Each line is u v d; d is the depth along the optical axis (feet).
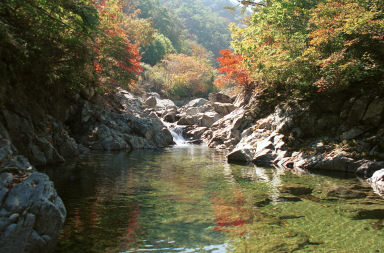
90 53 59.36
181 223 20.44
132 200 25.89
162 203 25.13
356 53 46.16
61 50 48.91
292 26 55.62
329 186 31.58
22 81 42.34
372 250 16.58
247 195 28.02
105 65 79.36
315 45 47.96
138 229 19.22
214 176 37.14
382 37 42.73
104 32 76.43
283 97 68.33
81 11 34.53
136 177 35.81
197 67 226.38
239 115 78.64
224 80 131.85
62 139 49.75
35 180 16.88
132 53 89.40
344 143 43.42
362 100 44.65
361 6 45.39
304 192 29.12
